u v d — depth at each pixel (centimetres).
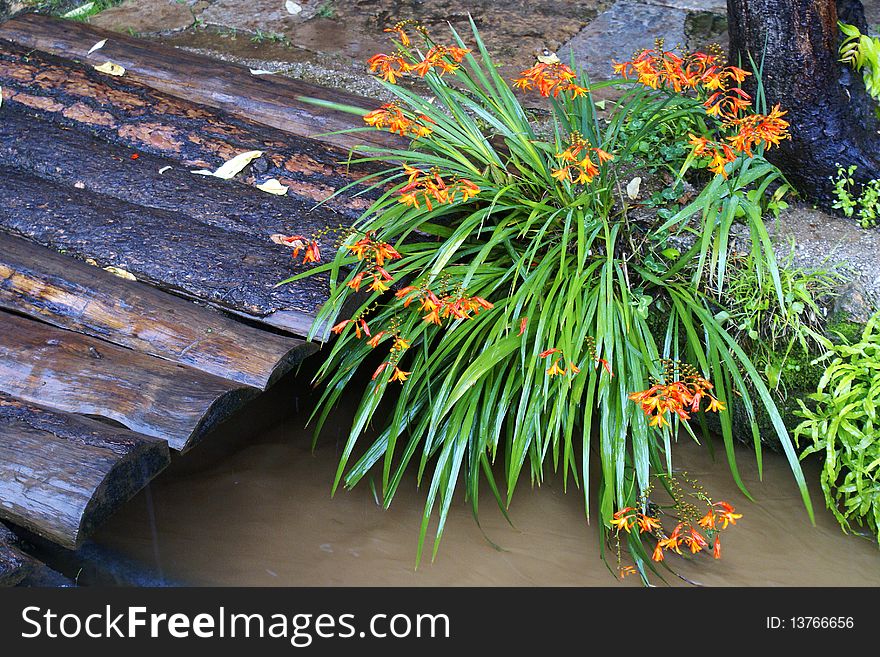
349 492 323
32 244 334
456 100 387
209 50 517
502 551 301
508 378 293
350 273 295
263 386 288
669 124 360
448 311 282
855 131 336
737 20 337
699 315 299
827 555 298
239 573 293
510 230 302
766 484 321
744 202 297
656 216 336
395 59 309
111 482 260
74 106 392
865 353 293
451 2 548
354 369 309
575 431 335
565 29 512
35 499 256
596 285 309
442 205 313
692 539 270
